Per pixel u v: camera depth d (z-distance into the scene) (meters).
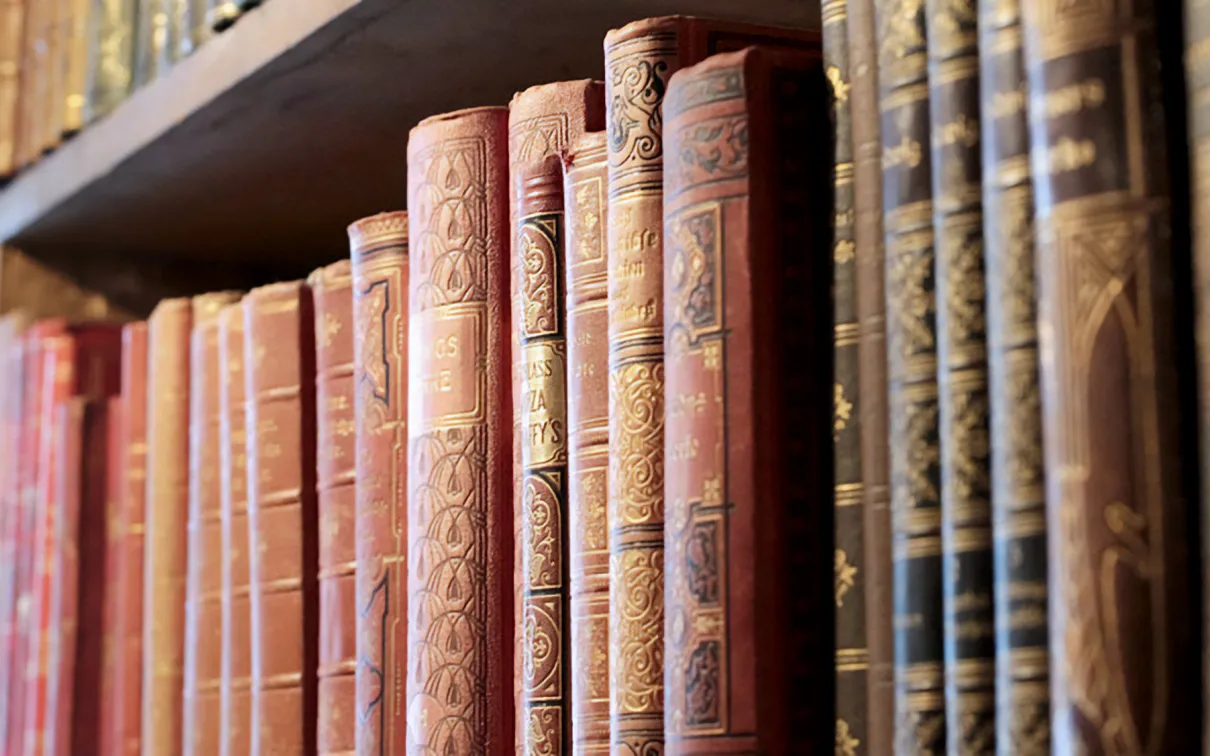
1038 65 0.55
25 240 1.39
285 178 1.25
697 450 0.66
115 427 1.25
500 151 0.86
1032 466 0.55
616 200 0.74
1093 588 0.52
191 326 1.17
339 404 0.97
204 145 1.17
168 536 1.15
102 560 1.24
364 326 0.92
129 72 1.22
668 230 0.69
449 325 0.84
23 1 1.36
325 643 0.95
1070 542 0.52
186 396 1.16
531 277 0.80
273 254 1.45
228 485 1.07
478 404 0.83
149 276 1.45
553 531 0.78
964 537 0.57
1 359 1.38
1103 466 0.52
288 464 1.02
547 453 0.79
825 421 0.66
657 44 0.73
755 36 0.76
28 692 1.26
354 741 0.93
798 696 0.64
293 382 1.03
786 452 0.65
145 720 1.14
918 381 0.60
